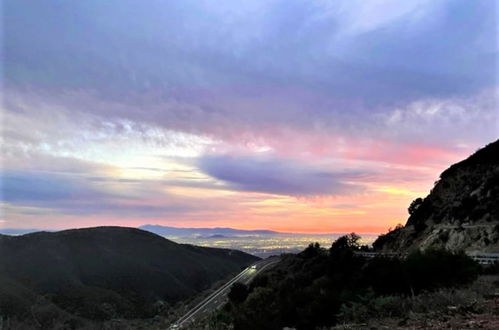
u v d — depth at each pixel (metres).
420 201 80.31
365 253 61.22
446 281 15.70
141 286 134.25
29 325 78.75
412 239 69.94
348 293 14.48
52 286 114.50
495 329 8.07
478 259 37.28
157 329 76.00
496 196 58.50
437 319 9.57
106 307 108.25
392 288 16.36
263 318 16.88
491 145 71.50
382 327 9.56
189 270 163.62
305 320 13.85
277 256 166.75
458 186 70.88
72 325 88.12
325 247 91.25
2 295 90.31
